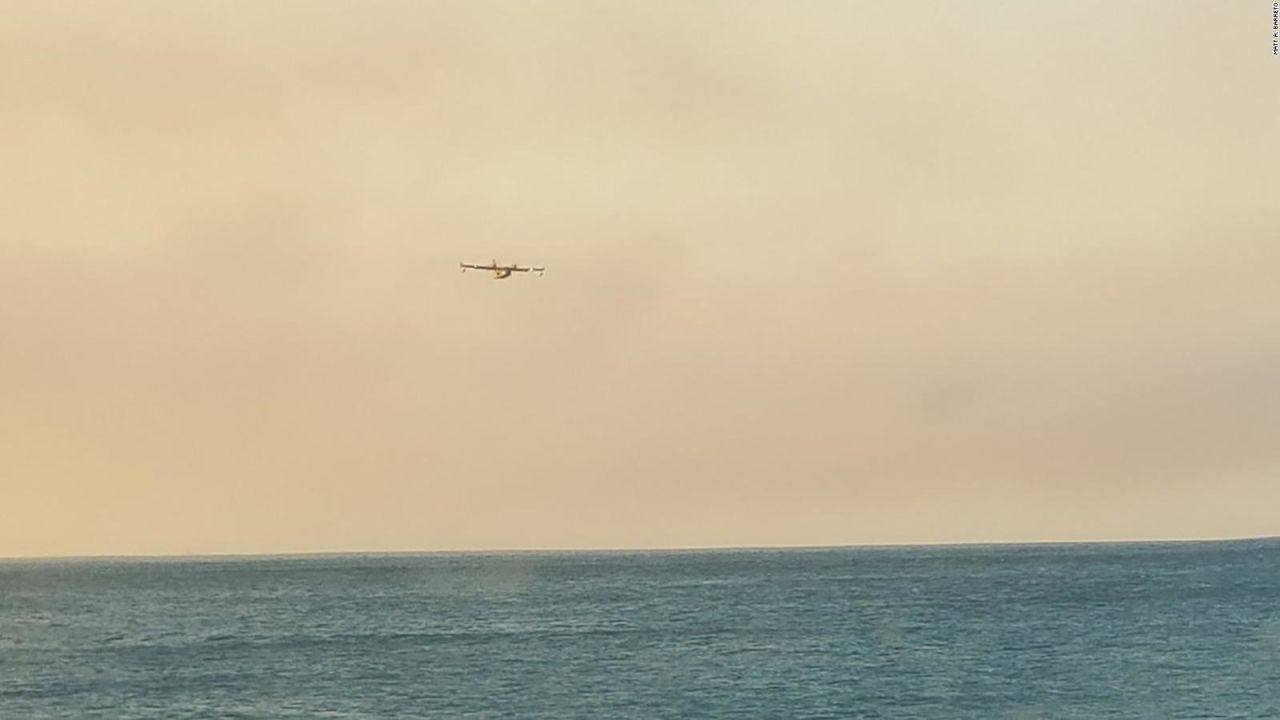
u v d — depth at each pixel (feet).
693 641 406.21
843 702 304.50
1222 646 388.98
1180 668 349.00
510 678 336.49
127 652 385.29
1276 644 392.06
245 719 288.10
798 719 287.28
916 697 309.83
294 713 294.25
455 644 401.49
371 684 328.08
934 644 396.57
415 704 303.68
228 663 362.12
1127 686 322.55
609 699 308.81
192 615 493.77
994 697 309.83
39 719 290.15
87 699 310.65
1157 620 456.86
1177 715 287.48
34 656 377.30
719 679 334.44
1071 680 331.57
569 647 393.09
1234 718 284.20
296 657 373.20
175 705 303.27
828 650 384.88
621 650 385.91
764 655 374.84
